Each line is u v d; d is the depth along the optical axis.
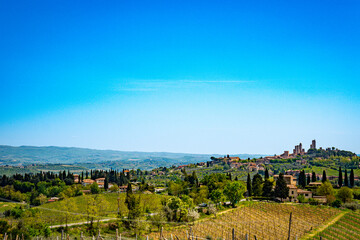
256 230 84.00
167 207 97.62
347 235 81.06
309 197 131.75
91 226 84.94
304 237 78.81
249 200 131.38
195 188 152.62
